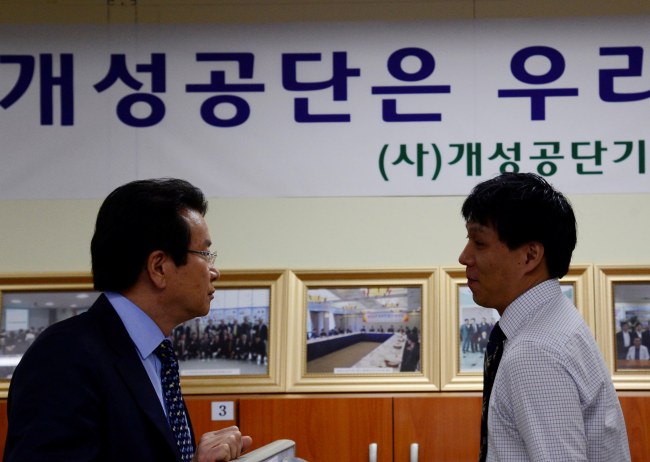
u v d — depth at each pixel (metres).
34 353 1.53
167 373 1.69
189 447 1.67
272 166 3.54
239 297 3.43
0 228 3.53
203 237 1.71
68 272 3.45
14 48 3.58
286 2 3.58
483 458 1.70
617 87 3.49
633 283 3.37
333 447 3.28
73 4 3.59
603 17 3.52
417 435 3.27
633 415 3.23
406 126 3.53
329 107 3.55
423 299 3.40
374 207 3.51
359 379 3.36
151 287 1.66
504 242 1.71
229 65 3.57
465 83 3.53
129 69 3.58
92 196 3.54
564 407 1.52
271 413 3.30
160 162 3.54
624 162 3.47
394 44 3.56
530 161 3.49
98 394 1.50
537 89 3.51
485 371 1.76
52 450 1.42
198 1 3.59
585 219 3.46
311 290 3.44
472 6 3.55
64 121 3.56
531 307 1.69
